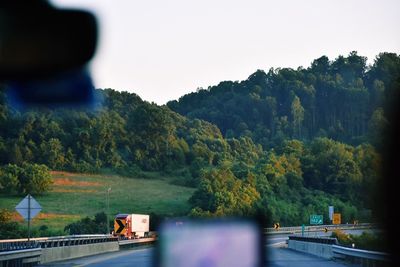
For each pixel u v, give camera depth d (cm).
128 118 19238
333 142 17600
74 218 13625
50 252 3709
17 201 14325
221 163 16900
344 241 5228
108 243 5397
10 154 15725
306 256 4278
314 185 16300
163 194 16262
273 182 15075
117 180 17275
